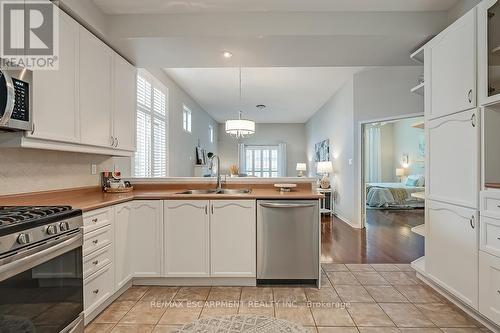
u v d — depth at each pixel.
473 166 1.96
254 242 2.57
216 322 2.02
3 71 1.48
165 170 5.09
